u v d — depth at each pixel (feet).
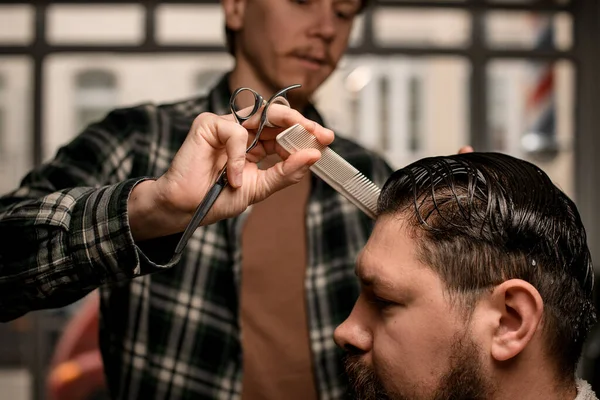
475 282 2.81
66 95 17.56
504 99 17.70
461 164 2.98
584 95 17.71
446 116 17.61
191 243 4.51
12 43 17.44
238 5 4.82
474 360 2.81
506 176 2.93
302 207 4.74
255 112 3.10
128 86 17.56
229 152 2.89
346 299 4.68
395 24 17.49
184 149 2.96
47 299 3.31
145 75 17.53
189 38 17.42
